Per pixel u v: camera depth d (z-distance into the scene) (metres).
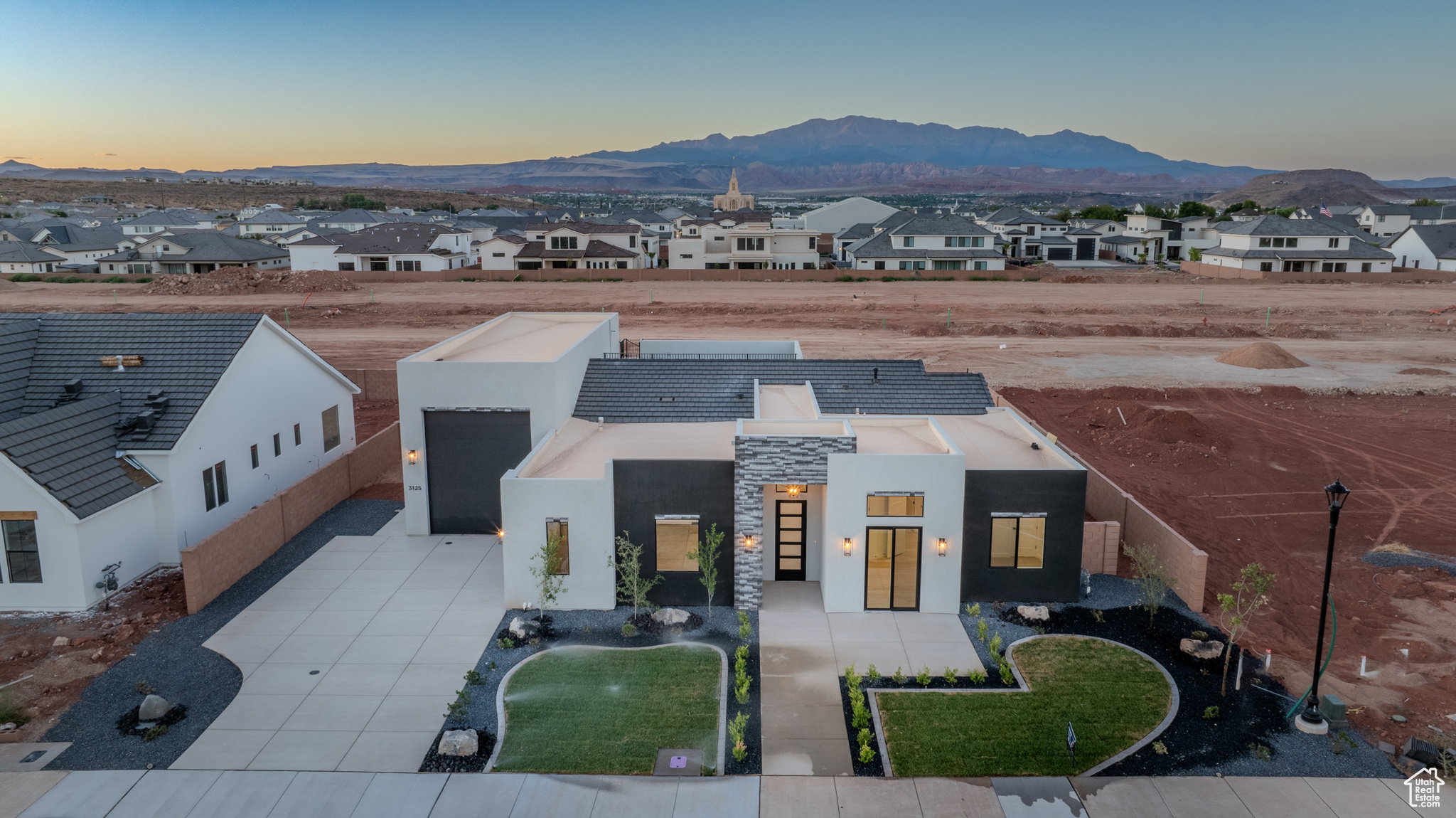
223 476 23.27
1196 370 46.91
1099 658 17.34
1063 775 13.73
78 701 15.74
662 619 18.88
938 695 15.98
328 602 19.80
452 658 17.38
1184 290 79.19
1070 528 19.52
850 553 19.16
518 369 22.95
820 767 13.93
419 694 16.08
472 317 64.75
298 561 22.09
